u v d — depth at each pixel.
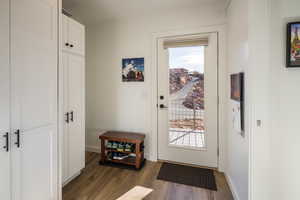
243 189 1.52
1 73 1.03
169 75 2.63
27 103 1.20
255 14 1.29
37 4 1.26
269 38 1.28
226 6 2.19
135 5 2.37
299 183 1.29
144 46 2.70
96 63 3.00
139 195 1.83
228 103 2.18
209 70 2.42
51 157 1.43
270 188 1.32
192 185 2.03
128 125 2.86
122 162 2.51
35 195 1.29
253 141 1.32
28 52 1.20
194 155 2.55
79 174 2.25
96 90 3.02
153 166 2.51
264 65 1.29
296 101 1.27
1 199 1.06
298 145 1.29
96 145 3.08
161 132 2.69
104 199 1.75
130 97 2.83
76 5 2.35
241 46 1.56
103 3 2.31
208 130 2.46
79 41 2.14
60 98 1.51
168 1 2.26
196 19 2.41
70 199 1.74
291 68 1.27
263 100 1.30
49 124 1.40
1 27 1.03
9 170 1.09
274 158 1.31
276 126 1.30
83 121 2.25
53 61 1.43
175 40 2.53
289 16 1.26
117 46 2.86
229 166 2.08
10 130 1.09
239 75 1.57
